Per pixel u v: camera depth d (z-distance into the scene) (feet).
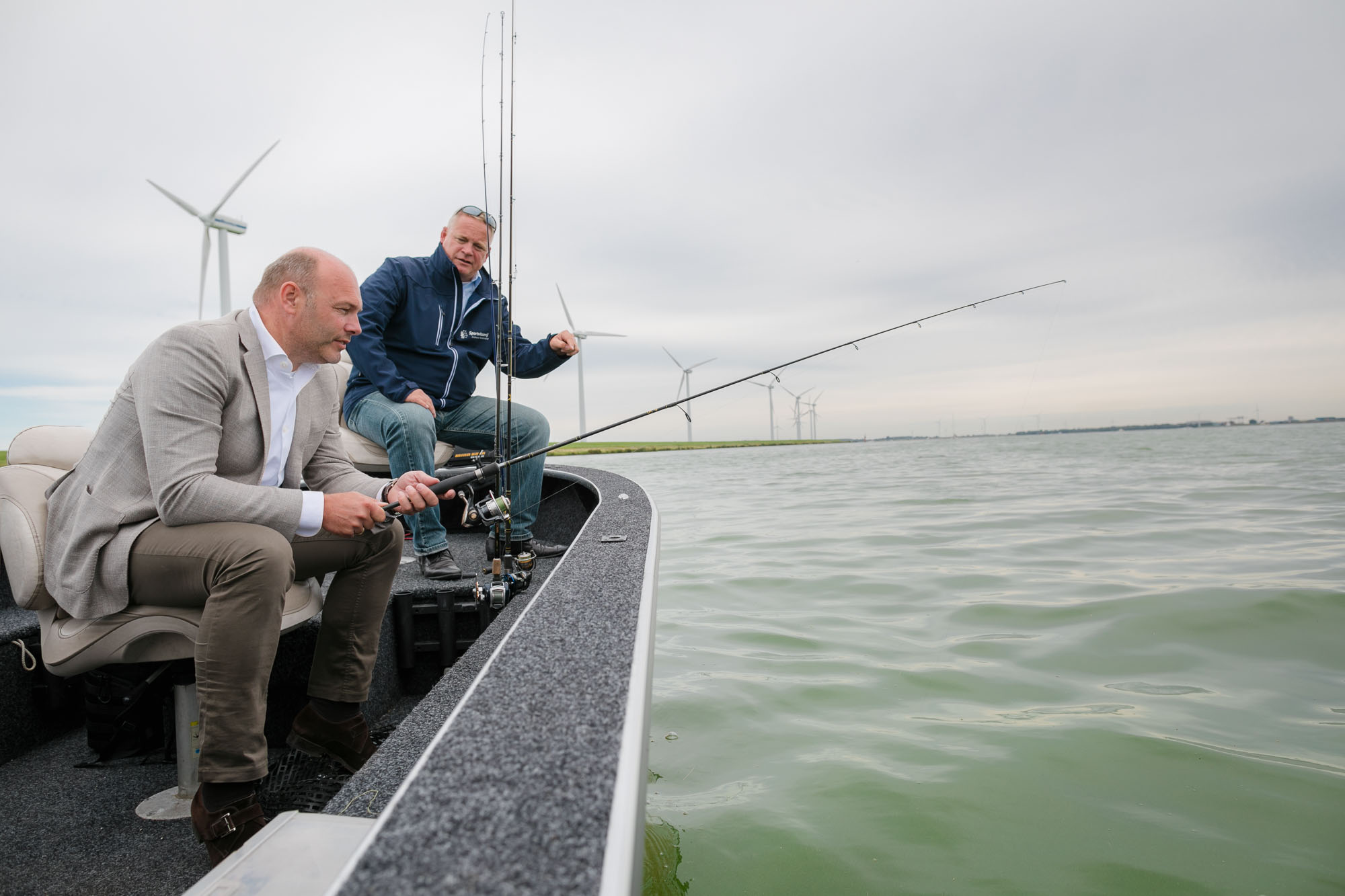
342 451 6.43
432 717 4.86
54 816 5.05
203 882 2.72
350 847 3.00
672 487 45.32
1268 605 11.96
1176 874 5.19
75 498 4.75
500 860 1.60
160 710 6.08
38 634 6.16
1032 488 38.01
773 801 6.29
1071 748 7.14
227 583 4.36
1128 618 11.58
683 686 9.12
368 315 9.34
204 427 4.78
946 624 11.64
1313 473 44.80
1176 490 34.19
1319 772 6.57
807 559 17.84
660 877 5.19
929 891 5.04
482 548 11.10
